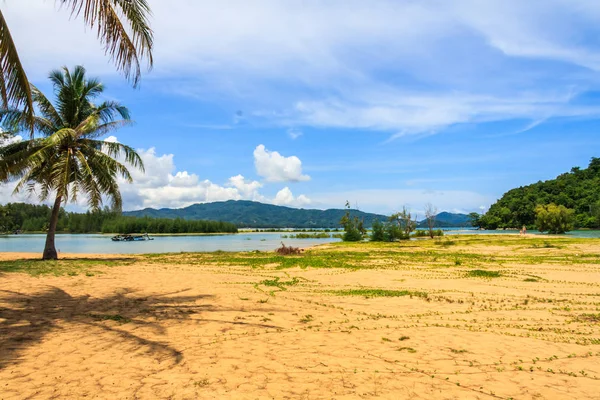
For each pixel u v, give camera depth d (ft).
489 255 82.84
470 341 20.90
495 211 426.10
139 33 23.79
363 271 55.98
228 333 22.29
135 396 13.46
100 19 21.43
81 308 28.84
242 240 229.45
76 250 130.93
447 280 46.09
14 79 20.86
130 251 125.18
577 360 17.90
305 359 17.78
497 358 18.15
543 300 33.04
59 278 45.21
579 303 31.86
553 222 210.79
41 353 18.15
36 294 34.35
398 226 168.45
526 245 115.55
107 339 20.68
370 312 28.50
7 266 56.03
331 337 21.59
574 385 14.94
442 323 25.05
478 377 15.75
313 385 14.73
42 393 13.58
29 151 60.59
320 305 31.14
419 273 53.21
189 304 31.07
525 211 379.35
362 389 14.40
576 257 74.79
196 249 137.08
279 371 16.19
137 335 21.61
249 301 32.60
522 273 51.88
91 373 15.67
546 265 61.72
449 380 15.39
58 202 70.79
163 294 35.70
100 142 67.62
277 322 25.13
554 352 19.08
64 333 21.68
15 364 16.55
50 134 65.46
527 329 23.61
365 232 213.05
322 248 118.01
